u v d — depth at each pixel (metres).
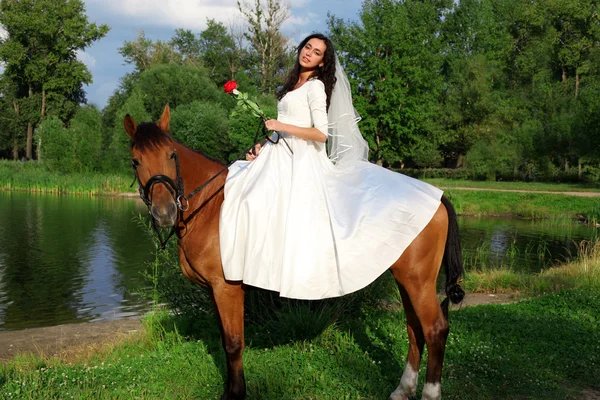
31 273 12.08
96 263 13.16
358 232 3.60
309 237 3.61
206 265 3.75
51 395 4.12
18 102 56.28
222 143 36.22
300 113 3.91
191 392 4.23
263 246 3.61
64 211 24.53
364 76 29.91
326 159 4.05
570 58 46.94
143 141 3.56
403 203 3.70
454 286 3.84
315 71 4.11
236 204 3.71
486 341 5.52
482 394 4.29
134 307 9.32
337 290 3.62
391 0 32.03
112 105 56.94
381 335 5.61
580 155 35.66
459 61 45.12
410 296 3.77
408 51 29.92
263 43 42.78
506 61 52.25
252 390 4.20
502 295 9.16
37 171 40.69
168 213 3.51
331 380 4.44
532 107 42.88
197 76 47.56
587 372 4.84
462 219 24.58
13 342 6.78
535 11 49.91
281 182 3.79
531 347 5.43
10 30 54.78
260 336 5.59
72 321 8.52
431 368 3.73
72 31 55.09
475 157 39.53
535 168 39.41
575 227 21.69
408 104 29.80
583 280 9.52
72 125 41.22
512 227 21.58
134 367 4.79
